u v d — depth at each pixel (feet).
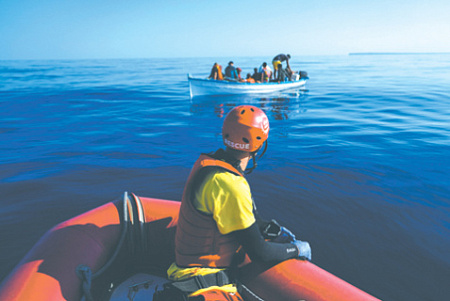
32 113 31.37
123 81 75.97
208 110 35.09
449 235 9.79
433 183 13.48
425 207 11.47
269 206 11.53
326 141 20.34
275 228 4.62
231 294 3.94
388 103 37.81
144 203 5.92
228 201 3.35
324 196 12.31
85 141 20.56
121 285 5.40
